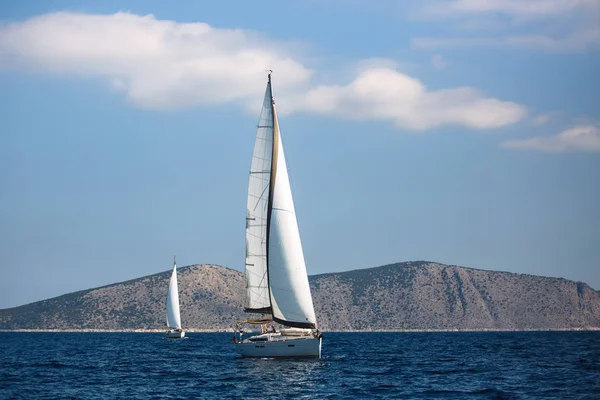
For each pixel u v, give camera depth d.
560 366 123.62
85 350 198.75
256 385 92.06
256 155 110.81
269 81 110.81
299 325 108.81
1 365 131.12
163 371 115.19
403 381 97.94
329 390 88.00
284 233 108.94
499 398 82.25
